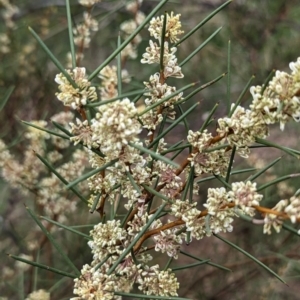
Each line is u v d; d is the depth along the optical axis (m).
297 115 0.25
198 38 0.93
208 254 0.86
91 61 0.93
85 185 0.54
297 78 0.25
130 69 0.92
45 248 0.71
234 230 0.84
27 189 0.55
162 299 0.30
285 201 0.24
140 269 0.30
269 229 0.24
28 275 0.71
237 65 0.93
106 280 0.28
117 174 0.29
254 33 0.88
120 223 0.31
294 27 0.88
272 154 0.87
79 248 0.71
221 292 0.82
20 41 0.87
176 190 0.30
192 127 0.88
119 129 0.25
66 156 0.60
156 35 0.30
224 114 0.90
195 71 0.96
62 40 0.91
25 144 0.70
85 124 0.28
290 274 0.77
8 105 0.74
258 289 0.83
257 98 0.26
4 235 0.80
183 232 0.30
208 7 0.92
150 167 0.30
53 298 0.67
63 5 0.81
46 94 0.77
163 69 0.30
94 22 0.52
